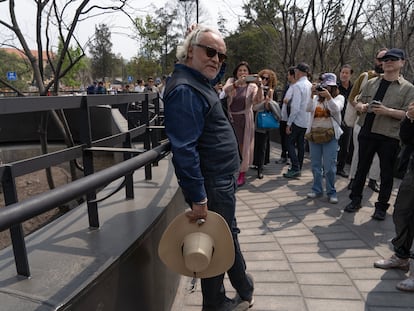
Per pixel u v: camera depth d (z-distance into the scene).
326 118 4.27
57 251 1.63
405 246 2.80
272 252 3.21
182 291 2.73
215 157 1.84
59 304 1.22
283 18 9.14
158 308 2.15
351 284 2.67
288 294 2.56
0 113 1.40
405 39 7.53
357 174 4.03
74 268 1.47
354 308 2.39
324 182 5.42
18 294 1.28
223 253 1.79
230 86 4.53
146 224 1.98
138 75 37.31
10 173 1.39
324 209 4.24
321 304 2.44
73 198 1.19
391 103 3.52
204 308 2.18
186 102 1.68
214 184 1.87
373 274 2.79
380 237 3.43
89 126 2.02
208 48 1.79
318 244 3.34
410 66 7.49
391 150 3.65
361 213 4.05
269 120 5.46
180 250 1.80
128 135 2.63
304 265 2.96
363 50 10.41
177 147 1.66
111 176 1.44
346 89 5.57
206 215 1.75
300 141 5.73
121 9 5.38
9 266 1.50
